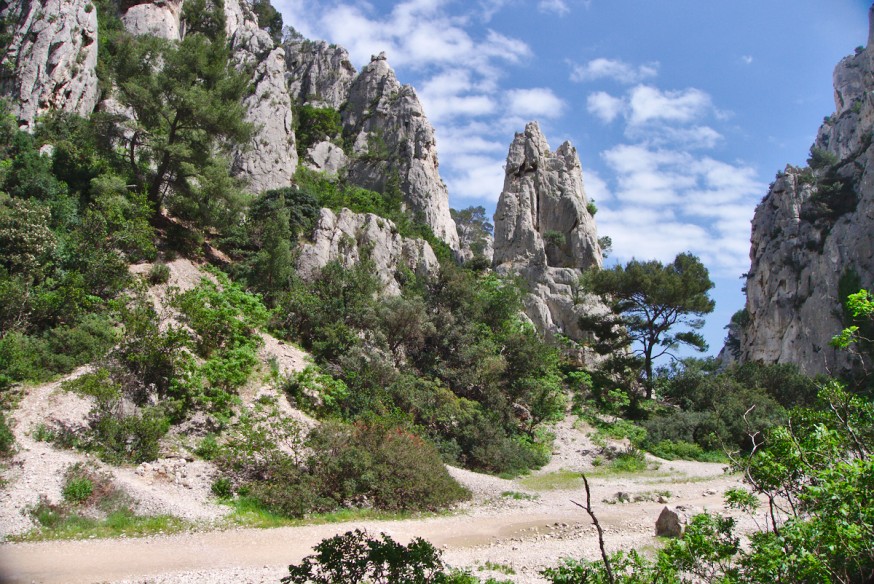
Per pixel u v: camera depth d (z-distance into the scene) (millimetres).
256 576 13719
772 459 9602
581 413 42094
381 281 44781
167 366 24422
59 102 43750
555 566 15289
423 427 30344
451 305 44156
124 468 19641
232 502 19312
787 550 8531
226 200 38656
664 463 35156
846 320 68500
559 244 68688
